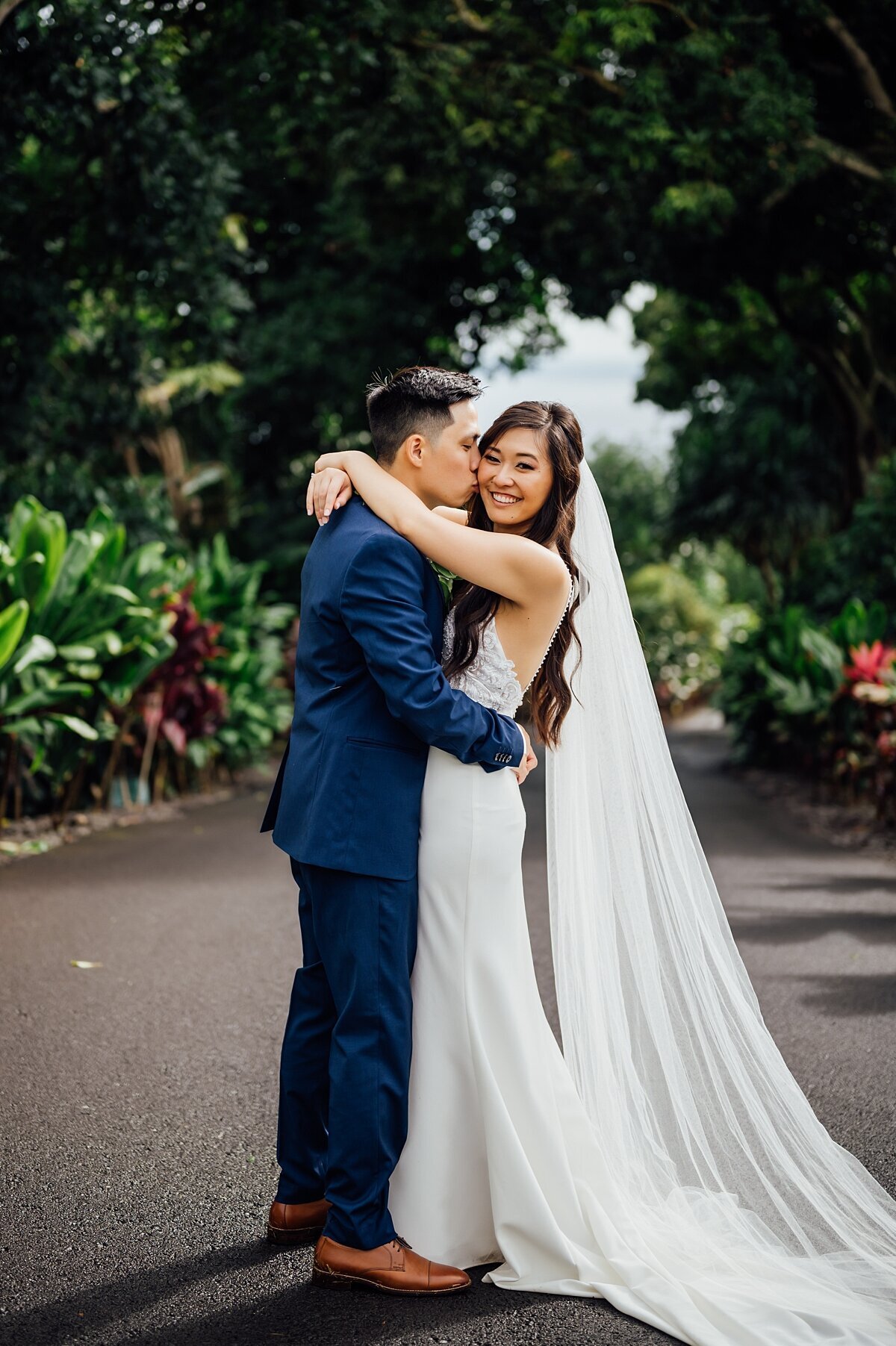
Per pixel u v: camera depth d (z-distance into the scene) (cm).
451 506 276
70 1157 317
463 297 1850
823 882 675
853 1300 255
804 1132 288
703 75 1068
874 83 1178
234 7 963
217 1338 238
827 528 2327
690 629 2769
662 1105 288
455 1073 265
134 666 801
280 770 282
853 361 1862
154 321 1276
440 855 263
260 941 534
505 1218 261
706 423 2467
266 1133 334
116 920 565
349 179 1452
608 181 1357
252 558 1803
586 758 294
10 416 1084
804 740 1132
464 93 1188
